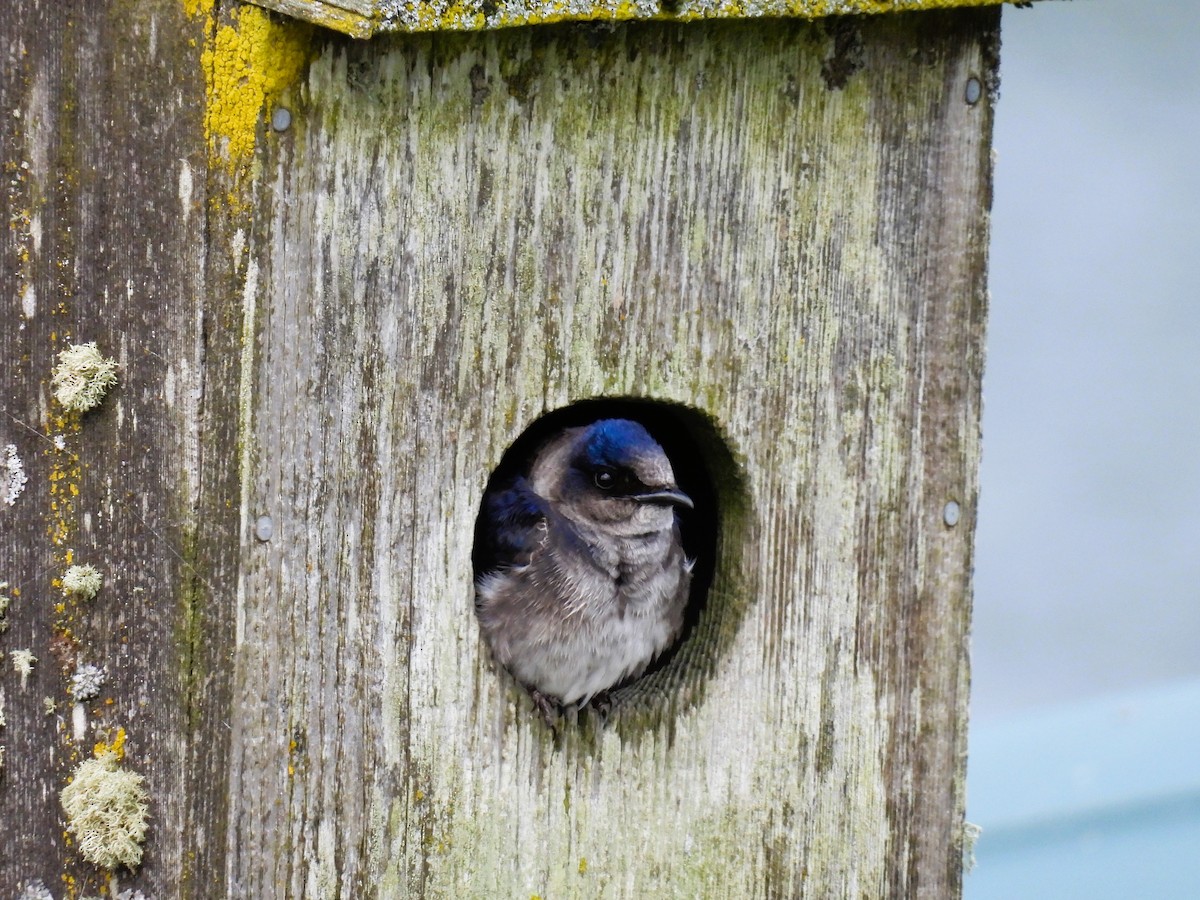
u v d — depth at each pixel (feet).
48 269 18.43
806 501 22.08
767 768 22.25
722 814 22.06
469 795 20.44
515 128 19.79
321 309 18.94
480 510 23.41
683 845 21.86
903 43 21.62
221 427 18.49
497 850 20.71
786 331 21.67
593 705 21.52
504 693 20.56
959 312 22.43
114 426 18.52
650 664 23.72
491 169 19.74
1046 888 28.71
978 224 22.36
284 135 18.45
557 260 20.29
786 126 21.26
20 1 18.16
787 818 22.40
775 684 22.20
